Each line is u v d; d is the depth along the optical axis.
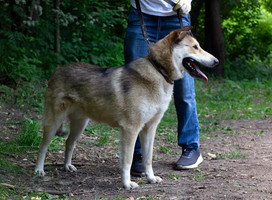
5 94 9.06
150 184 4.66
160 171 5.18
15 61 10.44
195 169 5.23
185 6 5.04
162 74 4.51
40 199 4.02
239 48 19.64
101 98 4.61
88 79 4.69
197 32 19.12
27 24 11.60
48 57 11.60
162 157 5.95
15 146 5.86
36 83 10.37
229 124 8.79
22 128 6.88
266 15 22.44
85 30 13.55
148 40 5.06
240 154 5.97
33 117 8.08
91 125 7.73
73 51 12.72
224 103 11.72
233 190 4.27
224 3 18.59
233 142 7.00
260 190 4.26
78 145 6.38
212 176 4.88
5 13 11.52
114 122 4.69
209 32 17.69
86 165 5.43
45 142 4.89
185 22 5.25
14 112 8.20
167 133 7.59
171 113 9.81
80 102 4.75
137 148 5.09
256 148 6.52
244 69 18.33
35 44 11.95
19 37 11.21
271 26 21.64
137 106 4.45
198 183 4.59
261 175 4.87
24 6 11.84
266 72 18.61
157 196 4.14
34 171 4.90
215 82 15.69
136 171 5.01
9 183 4.45
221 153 6.12
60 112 4.82
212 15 17.12
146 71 4.47
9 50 10.90
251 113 10.14
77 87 4.74
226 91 13.81
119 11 14.40
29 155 5.67
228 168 5.24
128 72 4.56
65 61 12.26
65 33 13.25
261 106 11.22
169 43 4.53
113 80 4.59
